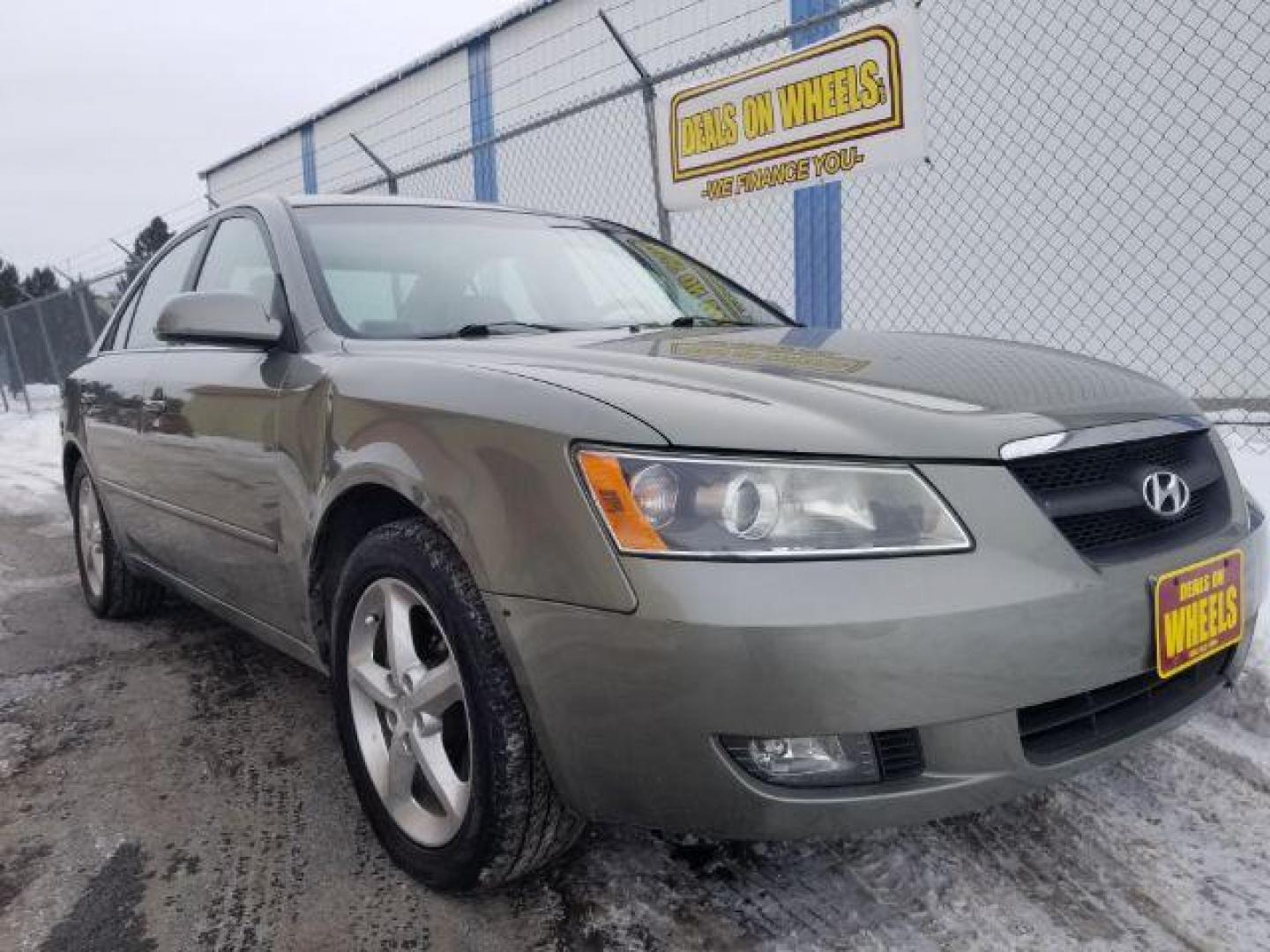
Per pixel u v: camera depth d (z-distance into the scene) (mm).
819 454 1516
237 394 2434
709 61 5316
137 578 3602
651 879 1900
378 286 2518
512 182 12344
